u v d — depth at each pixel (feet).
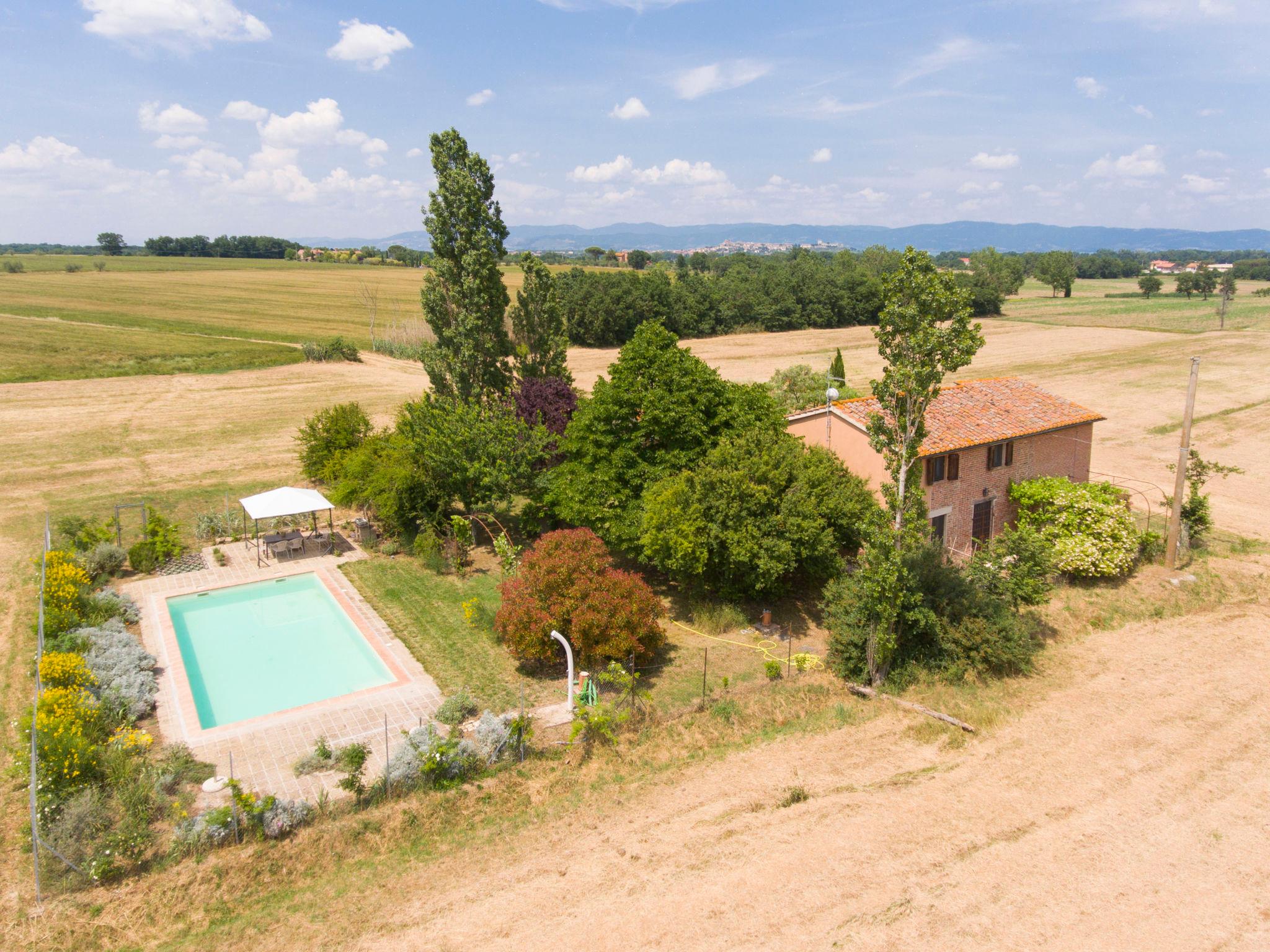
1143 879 43.01
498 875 43.70
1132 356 266.98
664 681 66.54
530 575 68.59
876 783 52.37
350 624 76.07
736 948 38.06
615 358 291.79
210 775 51.83
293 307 367.25
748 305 378.12
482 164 107.65
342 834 46.39
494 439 93.45
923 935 38.78
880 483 87.10
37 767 48.44
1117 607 81.41
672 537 72.64
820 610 81.25
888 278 61.82
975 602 68.69
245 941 39.09
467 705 59.77
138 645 67.82
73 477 126.00
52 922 39.68
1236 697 63.46
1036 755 55.67
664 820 48.42
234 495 119.14
